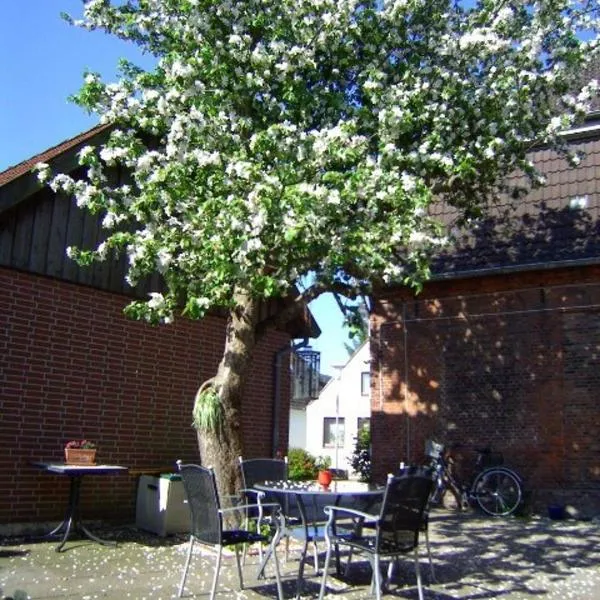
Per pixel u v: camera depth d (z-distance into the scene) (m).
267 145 7.36
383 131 7.90
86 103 8.31
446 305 14.53
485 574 7.46
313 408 34.97
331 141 7.28
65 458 9.27
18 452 8.88
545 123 8.88
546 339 13.35
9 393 8.84
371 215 7.27
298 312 8.90
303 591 6.39
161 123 8.19
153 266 7.88
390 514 5.75
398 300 15.09
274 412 12.94
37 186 8.92
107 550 8.13
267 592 6.34
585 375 12.88
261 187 6.64
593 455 12.59
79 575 6.79
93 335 9.91
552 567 7.93
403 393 14.73
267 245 7.11
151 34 8.71
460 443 13.92
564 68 8.74
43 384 9.23
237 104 8.28
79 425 9.60
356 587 6.63
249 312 8.74
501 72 8.56
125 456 10.16
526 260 13.48
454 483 13.81
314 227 6.69
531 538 10.09
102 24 8.54
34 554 7.74
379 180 7.23
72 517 8.30
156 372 10.76
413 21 8.79
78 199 7.96
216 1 7.86
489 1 8.63
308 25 7.95
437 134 8.17
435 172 8.77
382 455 14.73
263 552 7.90
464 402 14.02
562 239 13.39
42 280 9.35
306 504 7.31
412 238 7.00
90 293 9.94
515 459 13.30
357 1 8.10
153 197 7.45
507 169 9.36
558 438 12.95
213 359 11.71
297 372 30.28
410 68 8.48
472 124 8.80
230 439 8.59
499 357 13.79
